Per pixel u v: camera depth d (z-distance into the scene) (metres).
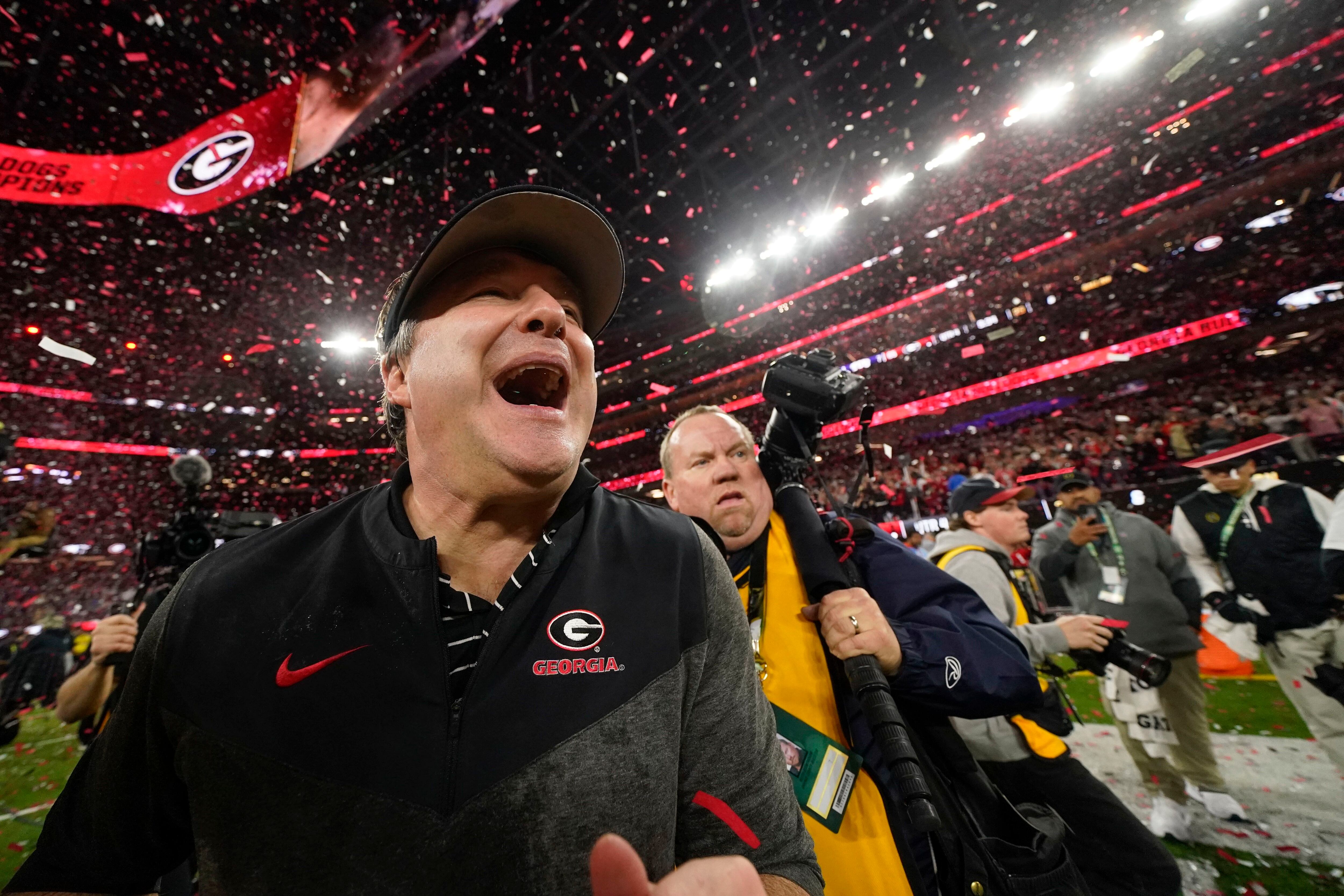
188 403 17.20
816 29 13.38
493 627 0.63
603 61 13.41
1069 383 14.34
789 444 1.50
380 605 0.62
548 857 0.53
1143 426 11.94
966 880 0.96
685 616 0.69
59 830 0.63
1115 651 1.61
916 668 1.04
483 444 0.67
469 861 0.51
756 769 0.68
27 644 3.54
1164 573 2.76
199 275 15.97
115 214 13.81
